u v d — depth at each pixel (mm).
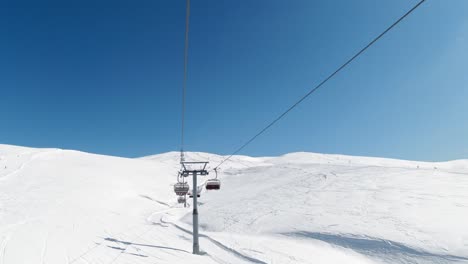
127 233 21641
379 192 30141
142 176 60094
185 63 9883
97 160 68500
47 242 16297
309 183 41156
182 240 20875
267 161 129250
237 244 19516
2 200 32094
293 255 17047
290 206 30766
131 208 37031
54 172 49938
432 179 32969
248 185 52719
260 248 18469
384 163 111250
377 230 20516
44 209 29172
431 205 24094
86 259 13336
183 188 21438
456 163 96250
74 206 32062
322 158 126000
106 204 36188
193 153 134500
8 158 56938
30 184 40844
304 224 24141
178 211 39625
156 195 47844
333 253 18406
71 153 70875
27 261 12539
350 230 21266
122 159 77562
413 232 19359
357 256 18062
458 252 16250
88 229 21688
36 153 63531
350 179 38625
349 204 27750
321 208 27938
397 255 17281
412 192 28516
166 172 69562
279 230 24125
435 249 16953
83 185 44094
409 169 40125
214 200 44438
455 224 19625
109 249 15664
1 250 14156
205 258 15656
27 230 19734
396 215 22812
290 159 126438
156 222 29578
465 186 28672
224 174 72625
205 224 29984
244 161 121875
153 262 13617
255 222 27312
